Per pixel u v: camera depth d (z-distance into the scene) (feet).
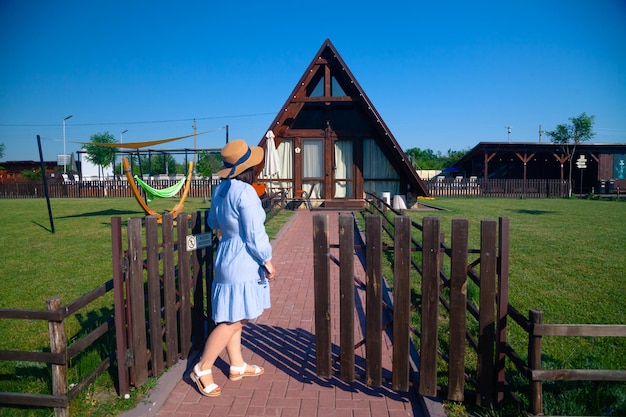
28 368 13.94
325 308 12.21
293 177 63.57
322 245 12.07
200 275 15.06
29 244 37.37
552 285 22.99
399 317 11.72
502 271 11.02
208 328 15.71
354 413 11.50
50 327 10.82
